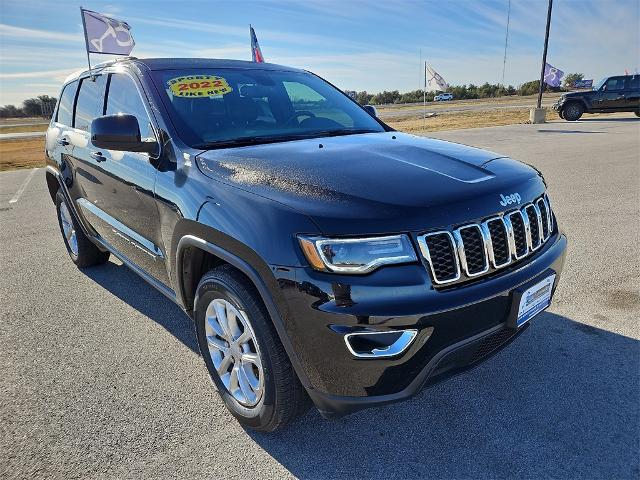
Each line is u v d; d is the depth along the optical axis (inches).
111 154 131.3
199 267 106.3
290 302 78.0
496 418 98.3
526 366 115.3
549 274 94.5
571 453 88.3
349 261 75.0
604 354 119.1
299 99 141.0
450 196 83.2
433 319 76.4
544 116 805.9
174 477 85.7
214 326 101.0
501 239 87.6
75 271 190.1
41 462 89.2
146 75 125.2
